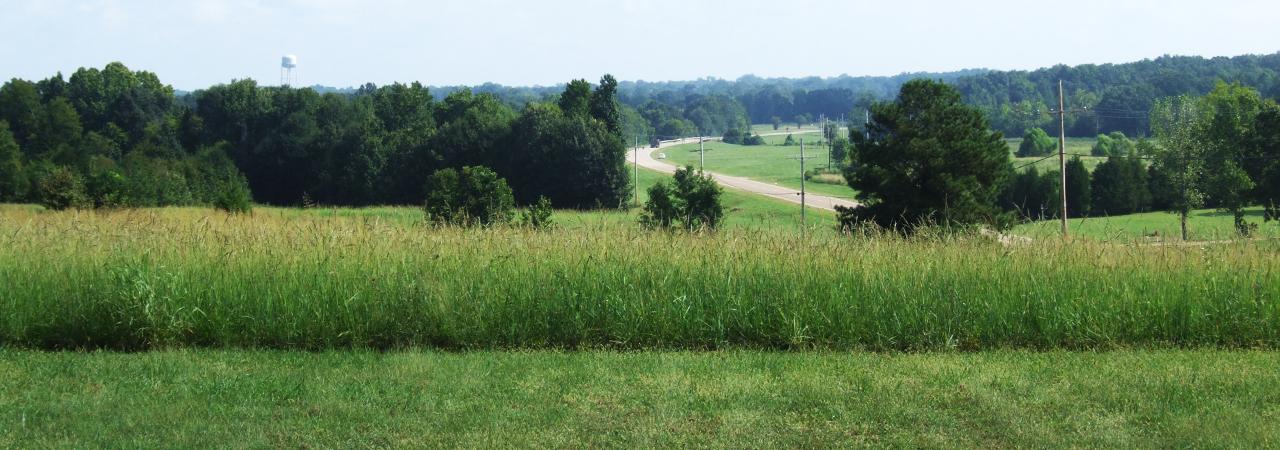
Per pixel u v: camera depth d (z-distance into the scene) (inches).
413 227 443.8
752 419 256.8
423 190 2763.3
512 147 2819.9
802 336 351.3
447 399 277.0
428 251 388.8
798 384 291.9
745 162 4714.6
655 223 468.1
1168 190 2004.2
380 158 2886.3
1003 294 362.3
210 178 2623.0
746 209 2343.8
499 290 360.2
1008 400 272.5
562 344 354.6
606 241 403.2
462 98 3545.8
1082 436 242.5
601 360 328.2
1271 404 269.0
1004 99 5428.2
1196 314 358.6
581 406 269.9
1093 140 4092.0
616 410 265.9
